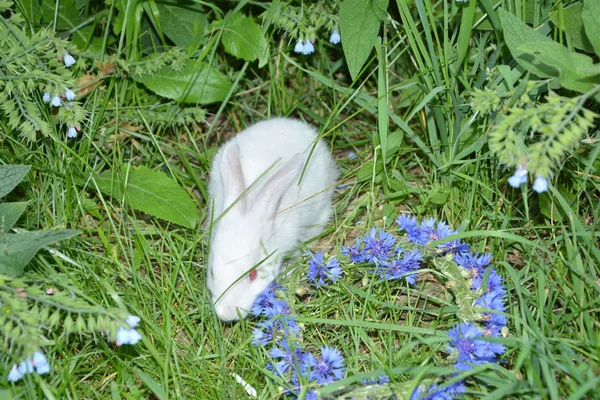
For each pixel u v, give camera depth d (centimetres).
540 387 98
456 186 122
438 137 126
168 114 131
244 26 129
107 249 115
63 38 132
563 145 98
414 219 117
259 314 112
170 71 130
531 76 115
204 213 125
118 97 131
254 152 124
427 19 123
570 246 109
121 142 130
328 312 113
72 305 100
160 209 121
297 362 104
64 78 118
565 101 101
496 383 101
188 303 115
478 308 105
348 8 119
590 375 98
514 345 102
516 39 109
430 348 106
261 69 139
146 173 124
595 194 117
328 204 129
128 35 129
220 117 140
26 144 123
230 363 109
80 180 122
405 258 112
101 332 104
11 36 120
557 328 107
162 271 114
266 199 118
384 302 111
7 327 99
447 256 110
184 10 134
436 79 120
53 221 119
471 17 116
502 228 115
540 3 118
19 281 101
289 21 127
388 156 124
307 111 135
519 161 100
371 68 136
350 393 101
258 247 116
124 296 112
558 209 115
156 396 107
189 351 109
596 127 116
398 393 100
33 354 99
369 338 108
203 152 136
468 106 121
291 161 118
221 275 113
